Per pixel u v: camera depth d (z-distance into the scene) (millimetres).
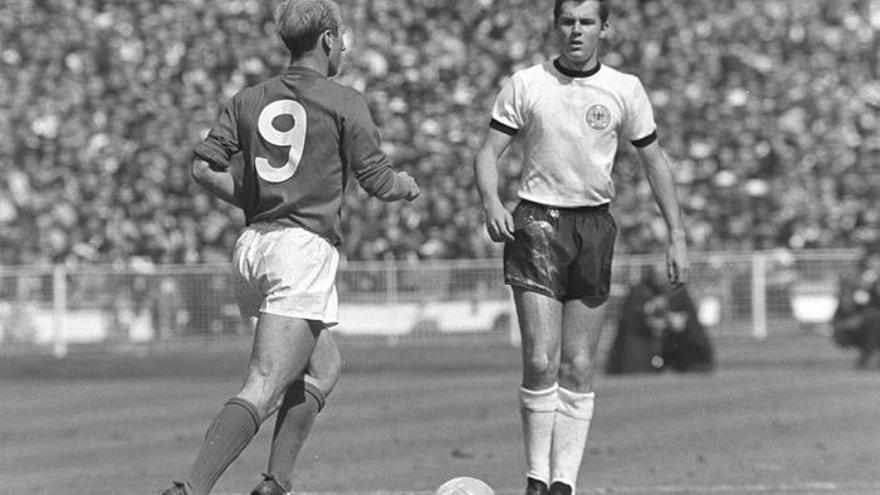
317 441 40406
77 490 31594
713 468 34062
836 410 48656
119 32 108000
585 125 24625
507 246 25125
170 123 101500
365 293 82938
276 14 22297
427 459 36125
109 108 102750
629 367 69938
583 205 24844
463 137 99312
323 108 21500
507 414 48312
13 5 109625
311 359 22562
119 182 97562
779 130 103312
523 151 25203
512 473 33312
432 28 107500
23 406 55406
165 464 36344
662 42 108562
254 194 21703
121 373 76812
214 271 83562
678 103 104062
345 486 31344
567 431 25094
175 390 63812
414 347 82812
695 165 99875
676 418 46156
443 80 103875
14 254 92688
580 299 25047
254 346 21281
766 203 97500
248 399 20844
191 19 108375
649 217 92062
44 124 101500
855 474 32906
